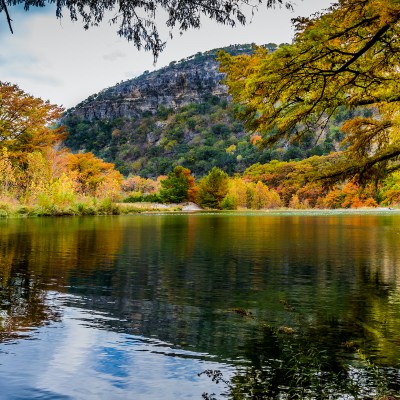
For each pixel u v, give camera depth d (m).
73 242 17.39
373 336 6.11
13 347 5.41
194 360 5.14
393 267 11.82
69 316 6.82
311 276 10.47
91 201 49.69
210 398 4.21
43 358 5.09
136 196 87.19
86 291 8.63
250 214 56.31
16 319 6.61
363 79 4.88
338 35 4.27
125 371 4.79
